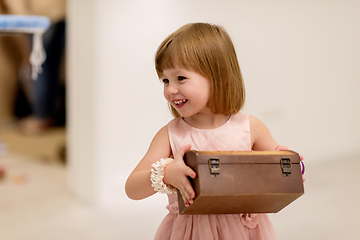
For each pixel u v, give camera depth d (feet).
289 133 11.00
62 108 15.02
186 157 2.86
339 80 11.93
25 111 17.37
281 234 6.59
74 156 8.80
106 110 8.39
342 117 12.05
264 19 10.53
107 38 8.28
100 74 8.29
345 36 11.94
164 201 8.52
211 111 3.29
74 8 8.43
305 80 11.27
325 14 11.53
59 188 9.53
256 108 10.41
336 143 11.92
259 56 10.43
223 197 2.67
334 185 9.27
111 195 8.46
